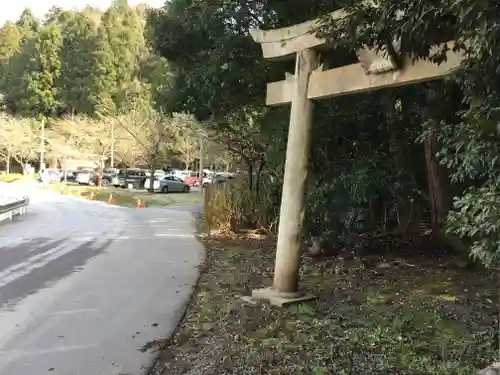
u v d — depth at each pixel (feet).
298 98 19.95
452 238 27.84
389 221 32.81
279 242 20.43
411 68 16.03
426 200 31.86
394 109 27.40
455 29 10.52
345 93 18.67
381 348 14.84
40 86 173.47
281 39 20.70
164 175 129.39
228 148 46.96
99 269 27.68
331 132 27.91
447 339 15.83
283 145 32.42
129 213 66.18
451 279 24.84
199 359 14.34
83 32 179.93
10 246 35.53
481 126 10.19
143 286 23.58
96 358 14.37
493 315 18.57
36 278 25.02
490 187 10.64
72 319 18.07
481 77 10.10
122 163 152.66
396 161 28.22
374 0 11.46
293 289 20.33
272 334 16.28
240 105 34.86
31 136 158.10
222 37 29.68
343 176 27.09
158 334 16.53
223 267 28.81
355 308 19.51
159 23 35.19
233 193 46.29
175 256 32.55
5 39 227.61
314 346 15.08
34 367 13.64
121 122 128.26
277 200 43.52
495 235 10.79
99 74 161.89
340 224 28.35
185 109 37.42
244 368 13.42
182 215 64.39
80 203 81.71
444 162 11.94
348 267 27.81
